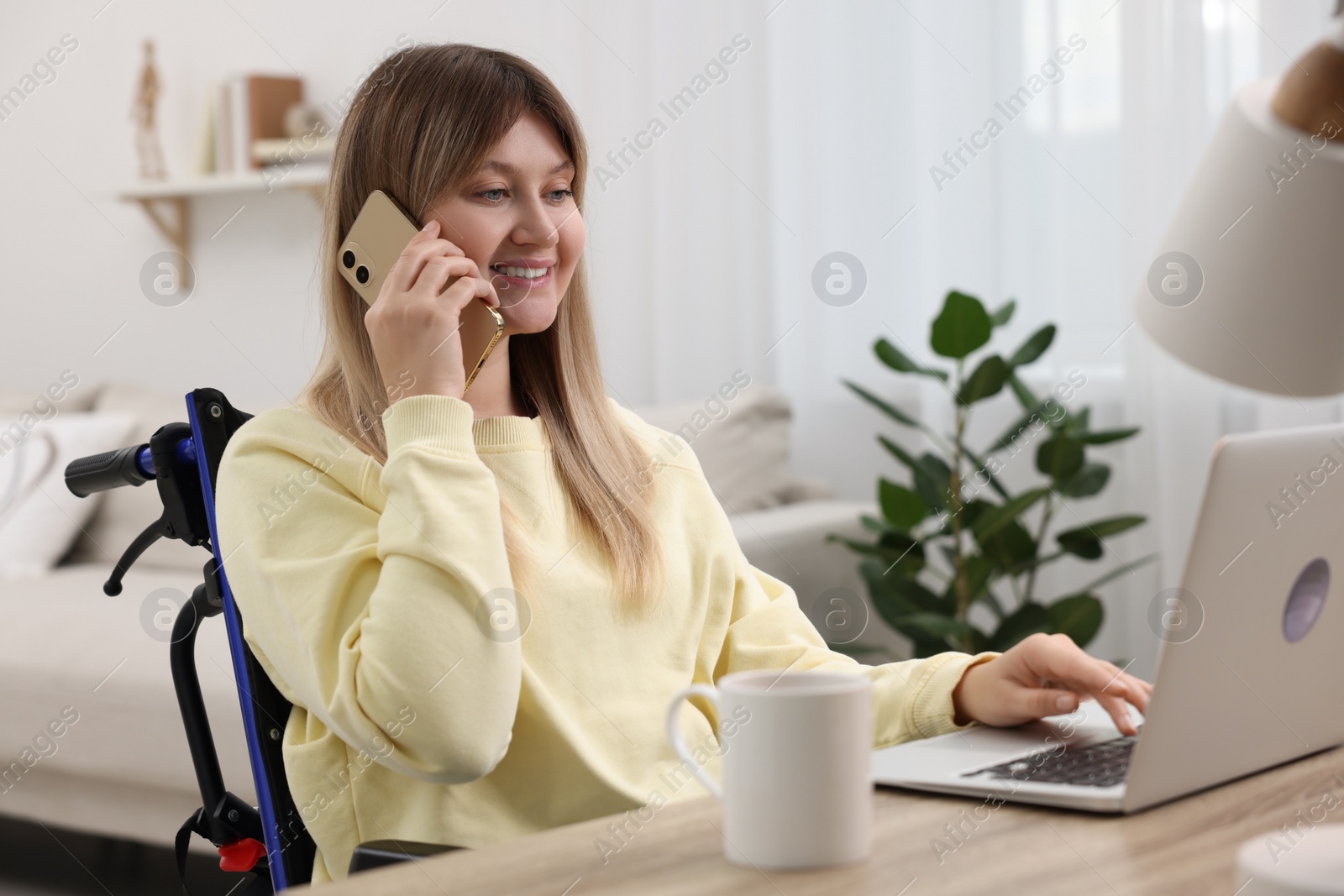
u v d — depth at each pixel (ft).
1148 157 7.82
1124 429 7.39
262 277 10.84
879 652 8.04
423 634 2.97
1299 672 2.51
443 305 3.39
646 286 9.61
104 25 11.51
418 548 3.06
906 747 2.81
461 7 10.05
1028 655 3.01
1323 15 7.21
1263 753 2.54
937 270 8.64
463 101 3.57
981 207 8.51
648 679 3.64
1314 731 2.66
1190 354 2.05
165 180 11.21
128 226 11.46
